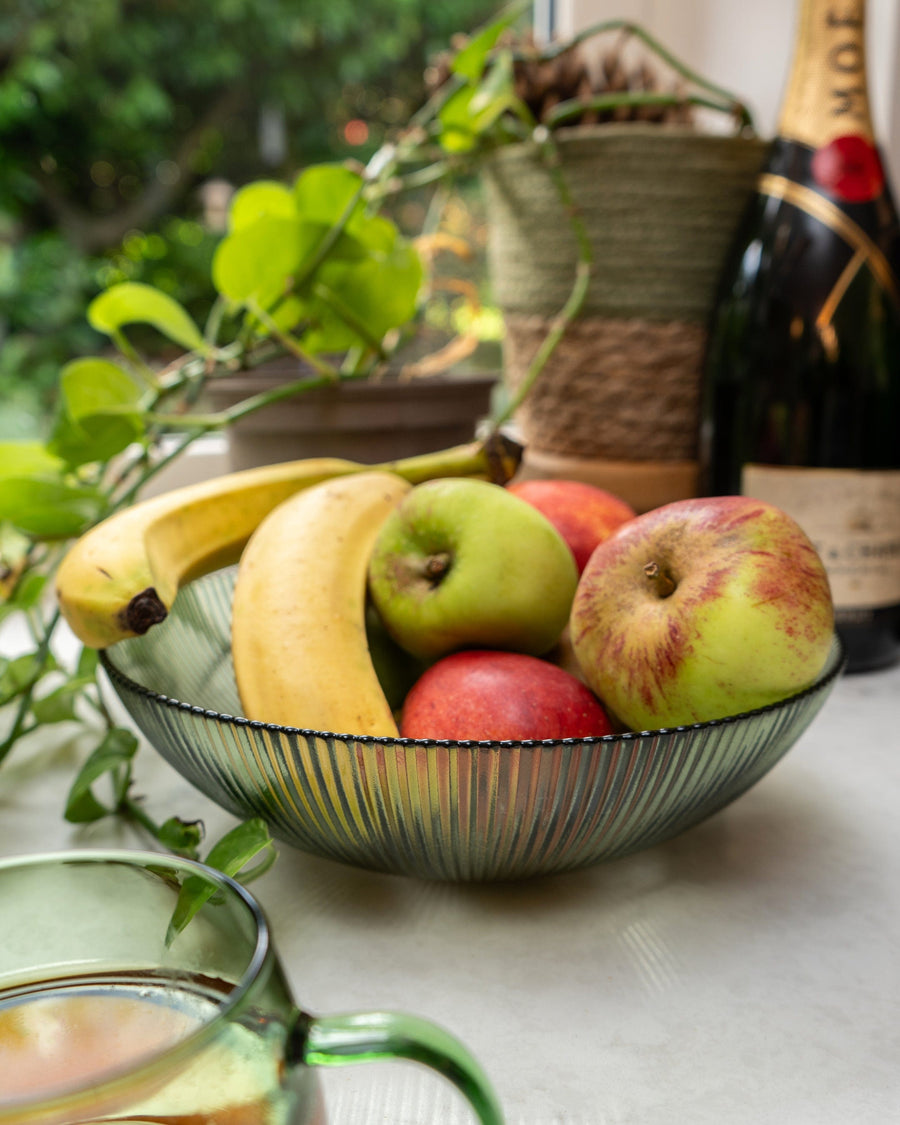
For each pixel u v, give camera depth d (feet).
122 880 0.84
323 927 1.34
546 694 1.34
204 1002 0.81
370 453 2.27
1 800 1.74
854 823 1.63
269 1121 0.67
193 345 2.16
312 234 2.10
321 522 1.57
